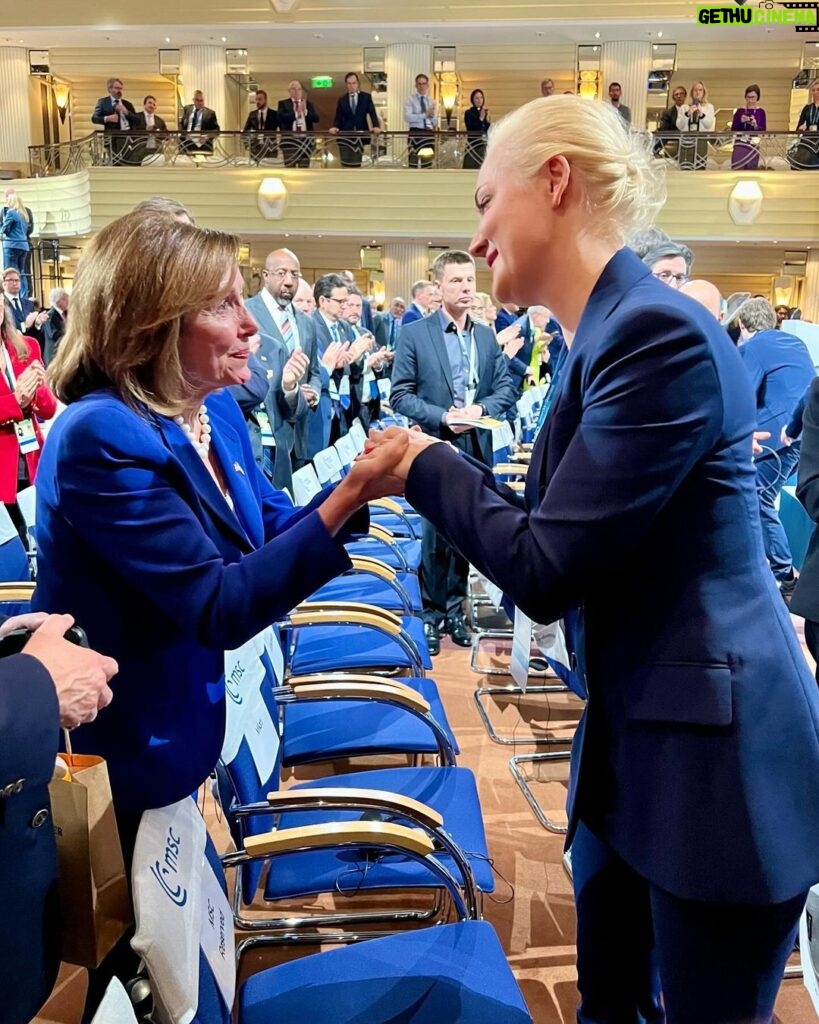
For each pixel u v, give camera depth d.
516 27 13.57
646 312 0.86
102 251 1.02
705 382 0.85
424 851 1.30
